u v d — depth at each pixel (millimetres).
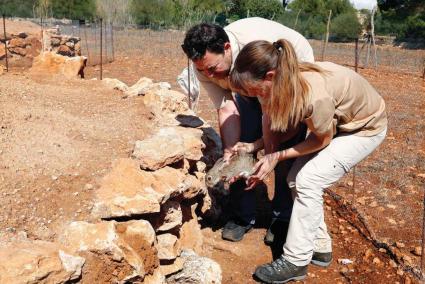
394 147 6383
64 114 3705
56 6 22328
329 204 4344
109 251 2303
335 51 20359
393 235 3814
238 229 3594
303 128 3375
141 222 2553
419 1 32219
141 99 4387
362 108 2783
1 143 2938
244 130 3436
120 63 12586
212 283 2887
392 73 13945
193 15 27281
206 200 3627
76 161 2959
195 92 5039
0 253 2053
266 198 4336
